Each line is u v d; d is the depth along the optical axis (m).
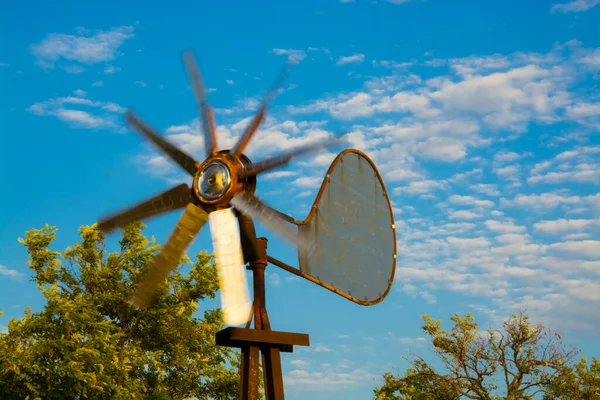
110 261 28.08
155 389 26.94
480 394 30.66
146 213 15.59
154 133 16.03
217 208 15.23
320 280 17.72
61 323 23.94
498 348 31.11
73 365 22.16
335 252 18.44
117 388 23.64
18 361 21.94
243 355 15.90
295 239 15.41
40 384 22.53
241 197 15.19
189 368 28.31
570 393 30.14
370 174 20.45
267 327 16.05
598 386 30.22
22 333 23.05
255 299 16.31
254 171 15.20
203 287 28.62
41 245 27.53
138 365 26.39
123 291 27.17
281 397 15.66
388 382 32.00
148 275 14.91
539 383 30.69
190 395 28.17
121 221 15.66
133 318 27.70
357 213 19.56
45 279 27.19
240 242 15.83
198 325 28.50
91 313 24.95
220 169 15.23
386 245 20.22
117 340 27.45
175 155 15.98
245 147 15.65
